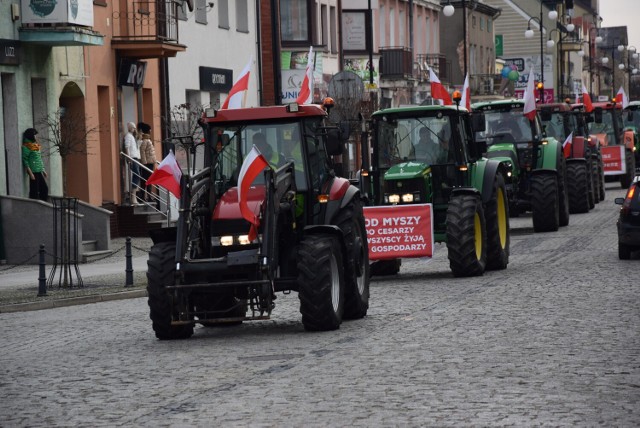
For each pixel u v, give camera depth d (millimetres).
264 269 25312
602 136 84000
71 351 25594
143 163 61562
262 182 27188
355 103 69312
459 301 30938
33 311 35750
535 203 53781
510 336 24172
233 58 78250
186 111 68750
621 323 25484
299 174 27688
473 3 145875
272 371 21172
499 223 39875
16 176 52594
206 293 25984
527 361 21062
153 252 26328
